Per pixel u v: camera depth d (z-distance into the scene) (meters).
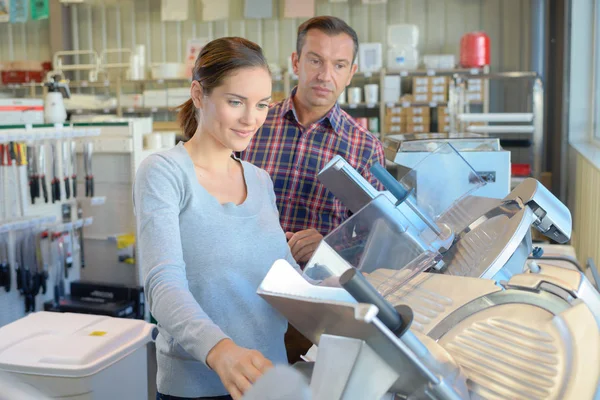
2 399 1.33
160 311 1.13
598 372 0.87
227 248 1.35
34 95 7.95
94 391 1.74
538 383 0.89
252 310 1.37
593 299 1.03
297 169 2.26
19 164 3.62
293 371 0.76
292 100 2.28
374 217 1.27
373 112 7.53
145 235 1.25
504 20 7.13
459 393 0.80
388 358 0.74
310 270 1.27
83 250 4.35
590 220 4.04
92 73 7.88
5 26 8.48
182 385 1.35
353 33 2.20
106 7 8.21
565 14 5.56
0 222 3.48
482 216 1.47
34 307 3.77
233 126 1.32
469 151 2.44
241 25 7.93
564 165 5.61
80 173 4.41
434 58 6.80
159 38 8.12
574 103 5.53
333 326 0.78
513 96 7.11
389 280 1.18
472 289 1.07
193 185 1.34
